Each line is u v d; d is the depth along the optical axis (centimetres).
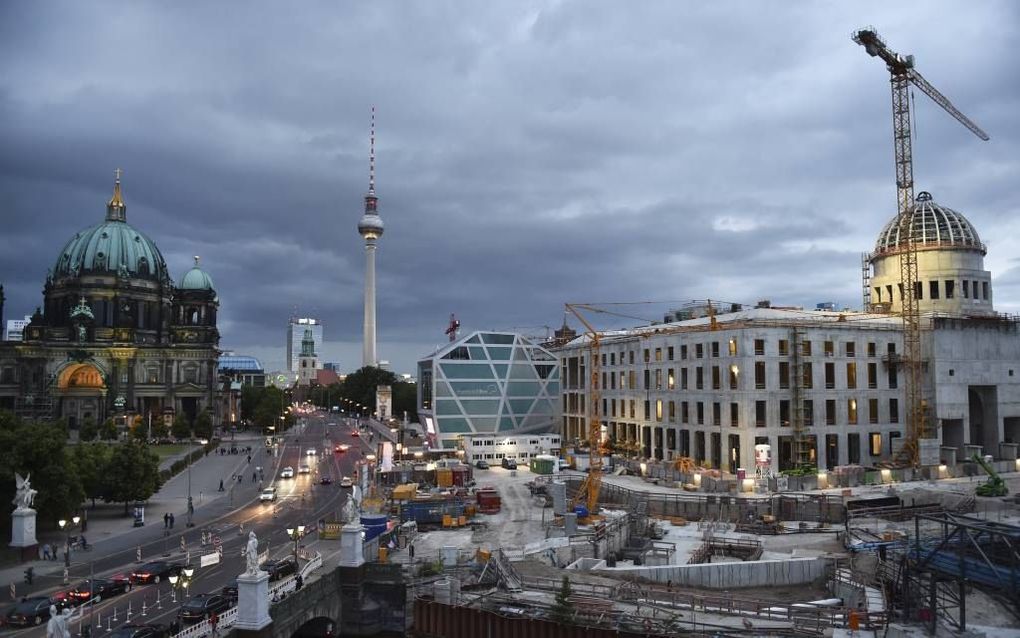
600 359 16850
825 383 12756
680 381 14038
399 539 8294
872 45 15300
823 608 5669
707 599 5991
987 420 14062
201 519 10231
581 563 7606
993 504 9750
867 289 16700
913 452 12738
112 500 10325
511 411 17912
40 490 8419
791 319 13212
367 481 12425
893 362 13162
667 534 9069
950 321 13612
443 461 14738
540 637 5503
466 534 8938
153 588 6681
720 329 12925
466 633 5841
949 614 5519
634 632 5228
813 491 10756
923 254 15288
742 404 12306
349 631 6544
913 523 9031
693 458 13500
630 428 15900
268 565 6856
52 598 5847
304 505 11275
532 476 14100
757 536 8781
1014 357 14138
